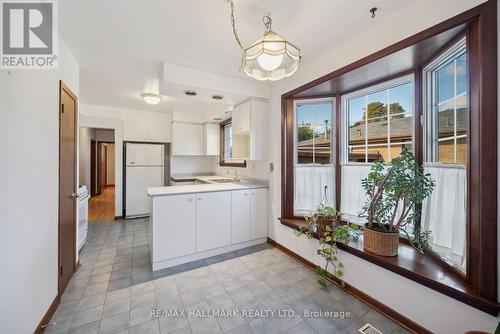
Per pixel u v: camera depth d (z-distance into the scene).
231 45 2.00
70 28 1.74
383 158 2.08
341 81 2.15
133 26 1.72
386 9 1.55
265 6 1.50
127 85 3.07
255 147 3.00
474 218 1.25
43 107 1.51
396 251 1.74
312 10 1.55
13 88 1.17
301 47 2.06
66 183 1.98
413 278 1.47
